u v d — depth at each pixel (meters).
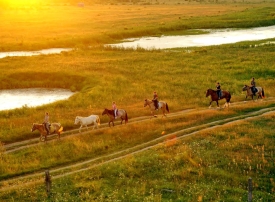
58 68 53.56
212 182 21.22
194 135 28.05
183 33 90.69
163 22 100.69
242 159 23.75
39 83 49.59
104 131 30.33
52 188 20.58
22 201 19.39
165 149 25.70
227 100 36.09
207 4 176.75
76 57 63.06
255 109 35.25
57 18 119.12
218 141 26.80
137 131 30.12
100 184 20.97
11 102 42.91
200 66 55.19
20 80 50.28
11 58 61.28
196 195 19.66
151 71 52.22
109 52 67.06
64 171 23.23
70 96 42.97
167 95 41.00
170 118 33.00
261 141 26.39
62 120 33.22
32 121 33.28
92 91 42.47
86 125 30.94
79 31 89.94
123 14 129.25
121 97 40.38
